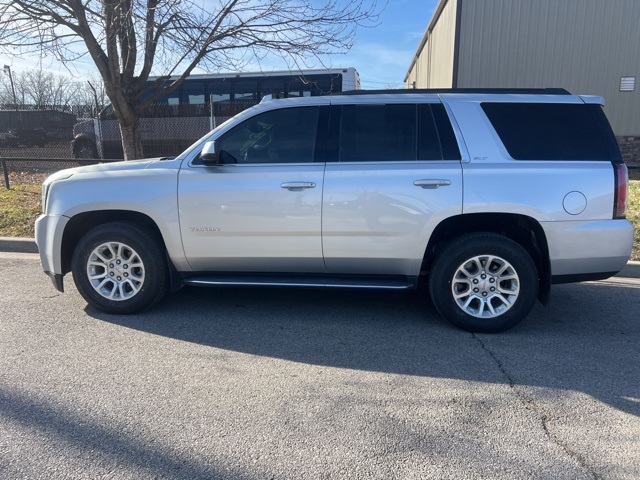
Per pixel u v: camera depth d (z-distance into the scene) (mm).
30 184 10930
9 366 3582
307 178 4270
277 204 4293
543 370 3604
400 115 4359
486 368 3629
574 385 3375
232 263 4516
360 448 2650
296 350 3930
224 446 2662
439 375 3514
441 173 4145
